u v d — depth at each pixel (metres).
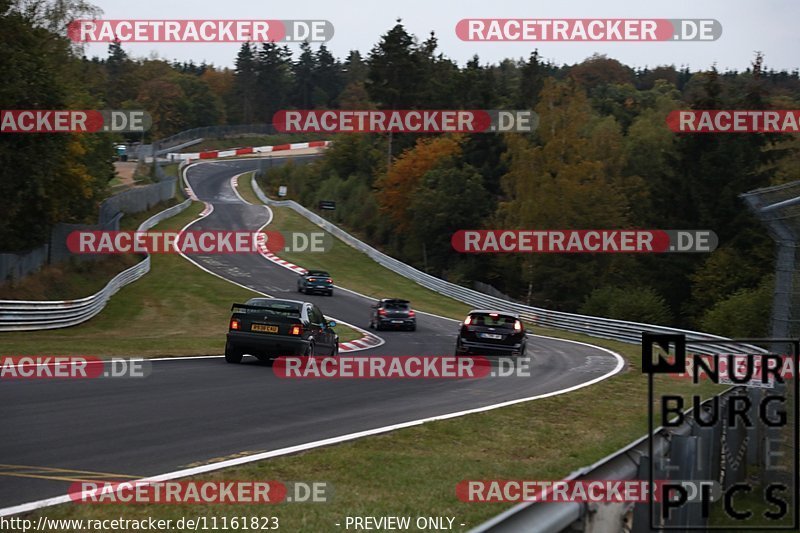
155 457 31.30
